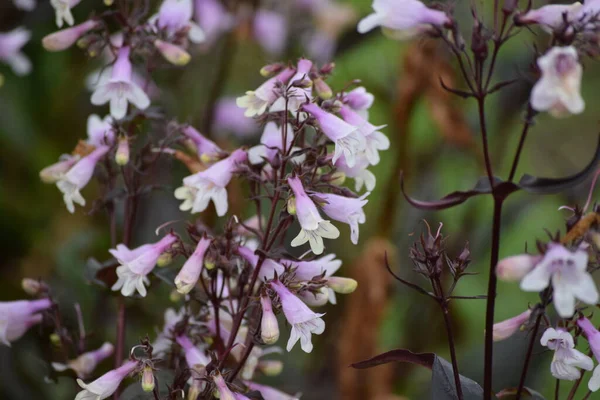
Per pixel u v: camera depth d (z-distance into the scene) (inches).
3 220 44.8
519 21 30.6
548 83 29.2
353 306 39.4
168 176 40.8
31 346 37.0
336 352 41.7
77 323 40.1
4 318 34.7
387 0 31.1
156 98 41.9
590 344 31.3
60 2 34.0
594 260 30.6
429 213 43.3
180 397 32.4
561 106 29.2
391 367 39.4
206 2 43.6
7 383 38.3
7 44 42.3
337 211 31.8
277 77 32.2
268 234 32.1
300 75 32.1
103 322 39.9
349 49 42.8
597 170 31.3
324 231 31.4
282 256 32.0
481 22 30.8
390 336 42.9
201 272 32.7
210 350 33.4
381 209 40.9
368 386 39.2
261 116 32.1
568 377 30.9
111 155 34.6
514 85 42.4
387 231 40.8
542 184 30.9
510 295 44.0
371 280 39.3
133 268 32.5
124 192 34.8
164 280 33.6
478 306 43.1
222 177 32.4
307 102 31.8
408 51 41.1
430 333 42.4
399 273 42.8
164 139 34.6
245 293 32.8
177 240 32.9
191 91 44.2
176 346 33.6
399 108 41.3
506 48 42.8
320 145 32.4
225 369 32.9
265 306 31.5
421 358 31.9
